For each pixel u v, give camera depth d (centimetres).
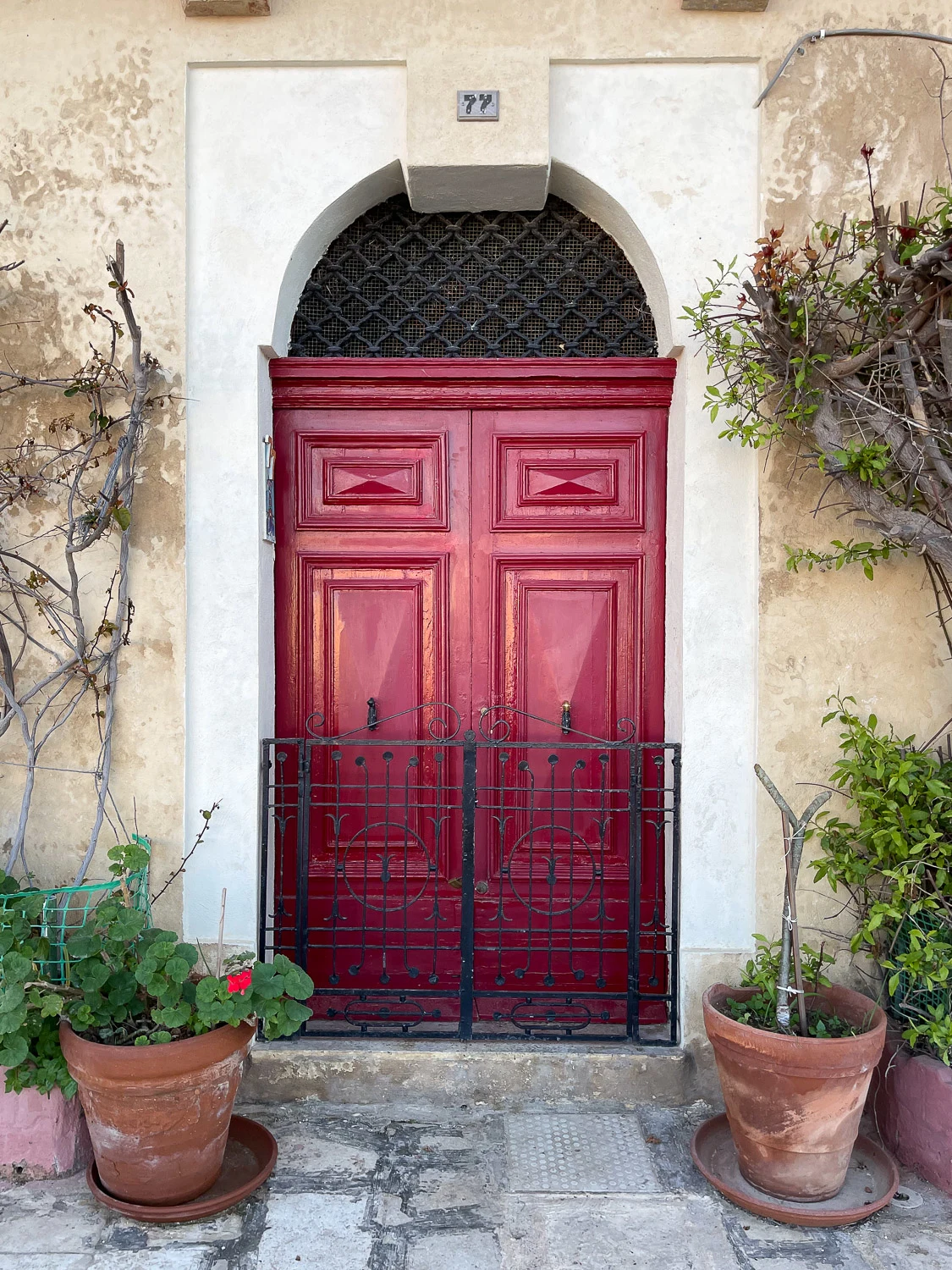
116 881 278
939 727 315
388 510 347
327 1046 314
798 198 313
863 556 300
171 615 319
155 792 319
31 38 320
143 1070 236
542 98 313
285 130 320
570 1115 301
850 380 290
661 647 344
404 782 340
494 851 345
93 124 318
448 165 313
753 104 316
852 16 313
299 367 334
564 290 348
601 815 328
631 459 342
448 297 350
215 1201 249
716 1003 278
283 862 344
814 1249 240
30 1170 268
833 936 313
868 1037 247
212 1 308
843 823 297
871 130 312
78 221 320
